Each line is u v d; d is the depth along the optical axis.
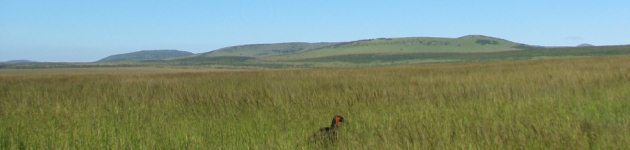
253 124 9.98
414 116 10.55
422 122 9.52
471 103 12.49
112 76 33.59
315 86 18.78
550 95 14.16
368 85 19.00
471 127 8.69
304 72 34.88
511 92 15.06
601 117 10.50
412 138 7.93
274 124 9.95
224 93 15.93
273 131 9.15
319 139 8.10
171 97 15.32
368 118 10.41
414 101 13.39
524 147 7.53
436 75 25.39
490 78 21.17
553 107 11.81
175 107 13.15
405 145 7.55
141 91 17.39
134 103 14.24
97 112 12.23
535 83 18.38
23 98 15.59
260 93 15.94
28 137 8.88
